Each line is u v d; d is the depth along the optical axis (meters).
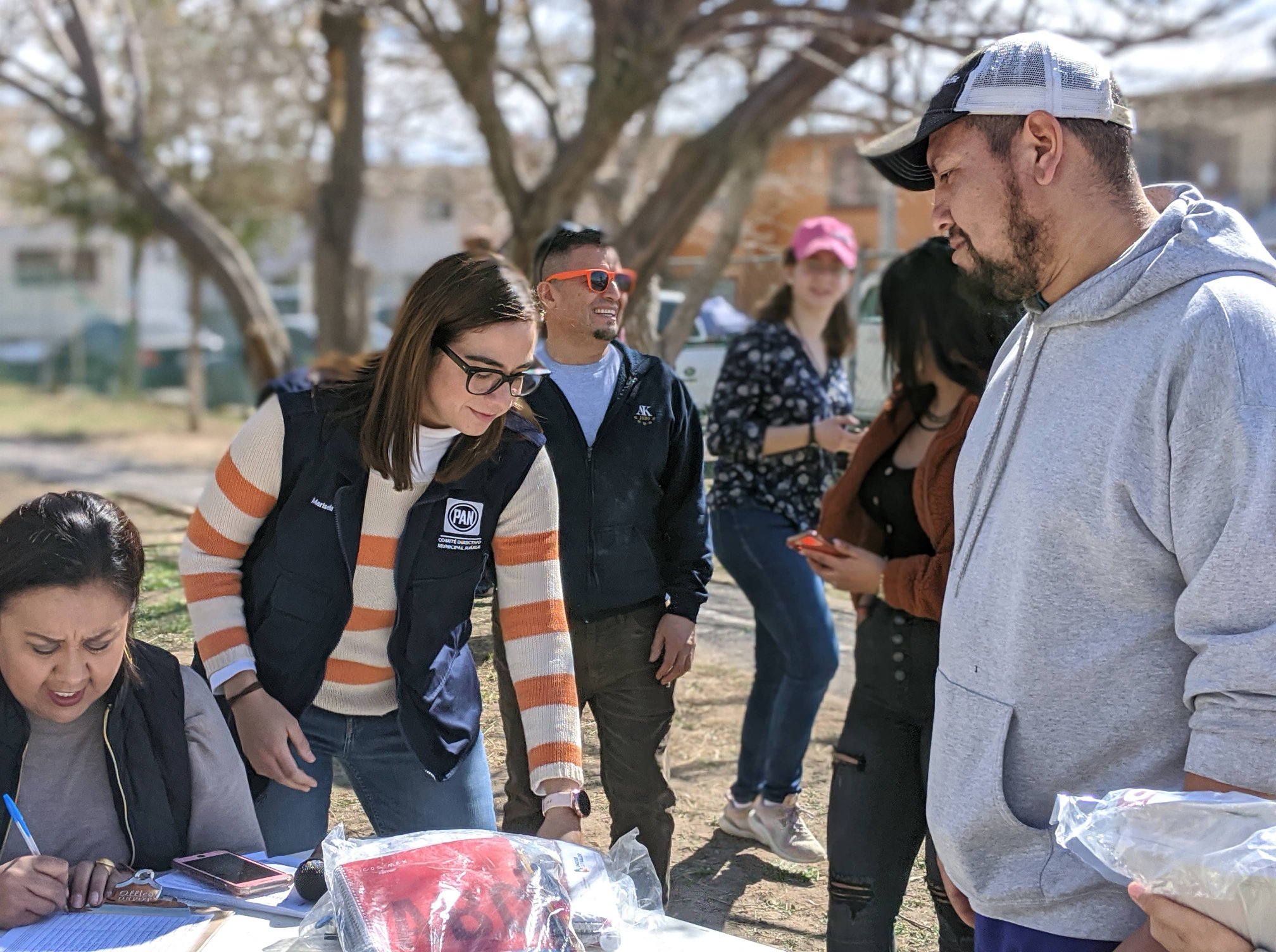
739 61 8.29
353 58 9.45
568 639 2.08
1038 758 1.56
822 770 3.42
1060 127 1.50
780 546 3.15
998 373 1.72
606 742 2.61
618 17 6.96
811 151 11.11
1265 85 18.06
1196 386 1.38
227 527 2.03
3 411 17.47
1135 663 1.49
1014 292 1.61
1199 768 1.38
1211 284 1.41
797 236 3.31
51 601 1.62
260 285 10.75
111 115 10.20
